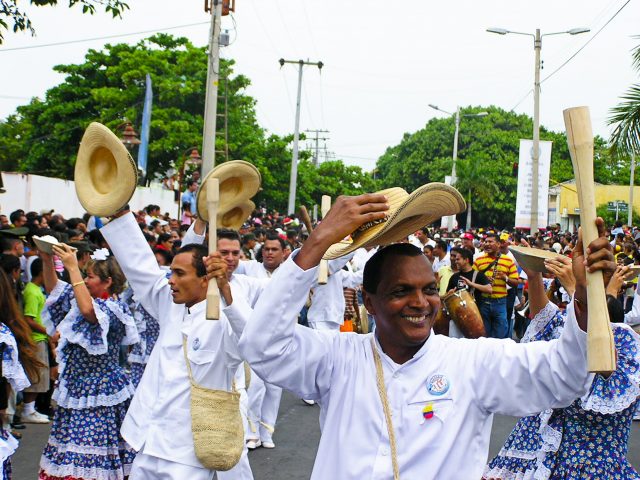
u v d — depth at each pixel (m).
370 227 2.46
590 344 2.11
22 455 6.95
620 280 4.39
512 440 5.06
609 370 2.08
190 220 16.23
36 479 6.33
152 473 4.42
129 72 31.83
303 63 36.28
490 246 10.72
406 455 2.43
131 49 34.16
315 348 2.57
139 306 6.75
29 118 35.47
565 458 4.31
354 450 2.48
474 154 60.66
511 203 57.69
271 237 8.23
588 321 2.13
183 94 31.84
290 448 7.48
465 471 2.45
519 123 65.69
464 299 8.56
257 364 2.44
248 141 36.72
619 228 24.80
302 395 2.61
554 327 4.63
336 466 2.50
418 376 2.52
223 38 16.38
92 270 5.73
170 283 4.53
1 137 38.44
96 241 9.92
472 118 65.31
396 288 2.52
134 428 4.50
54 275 5.73
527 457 4.90
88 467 5.35
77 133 33.47
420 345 2.58
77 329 5.39
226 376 4.45
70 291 5.71
